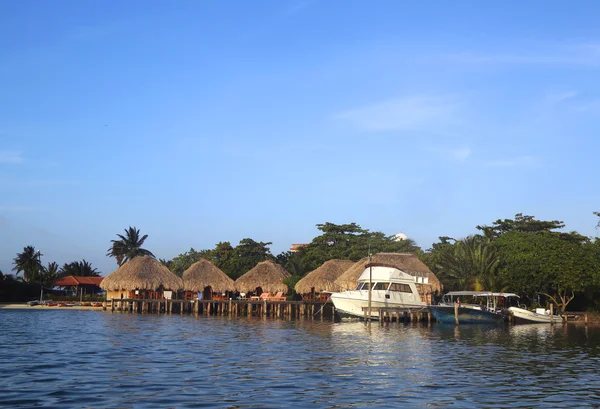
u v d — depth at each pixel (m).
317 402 16.94
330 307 62.75
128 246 107.00
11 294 92.38
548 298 65.44
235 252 94.44
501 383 20.53
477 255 65.31
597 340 36.94
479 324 51.19
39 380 19.64
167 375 20.98
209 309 65.38
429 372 22.73
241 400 17.00
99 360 24.55
